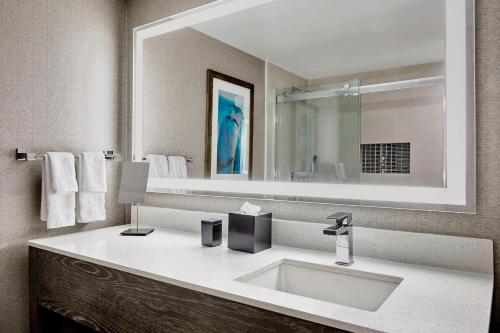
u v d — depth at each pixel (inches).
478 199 48.9
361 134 57.6
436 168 51.4
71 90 77.6
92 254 57.2
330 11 60.6
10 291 68.1
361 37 57.9
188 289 43.9
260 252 58.6
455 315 34.5
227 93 72.3
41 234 72.3
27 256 70.5
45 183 70.5
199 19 76.2
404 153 53.9
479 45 48.9
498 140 47.6
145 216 84.1
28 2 70.0
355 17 58.4
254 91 68.7
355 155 58.0
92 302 55.9
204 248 61.7
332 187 59.9
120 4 88.7
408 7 54.0
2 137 66.6
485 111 48.4
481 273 47.6
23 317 69.9
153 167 84.3
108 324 53.5
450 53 50.3
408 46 53.9
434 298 39.0
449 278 45.8
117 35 87.7
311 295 52.4
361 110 57.6
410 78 53.7
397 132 54.4
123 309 51.4
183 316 44.5
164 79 82.1
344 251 51.6
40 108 72.1
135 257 55.3
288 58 64.9
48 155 70.0
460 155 49.5
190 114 77.9
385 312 35.0
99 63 83.4
